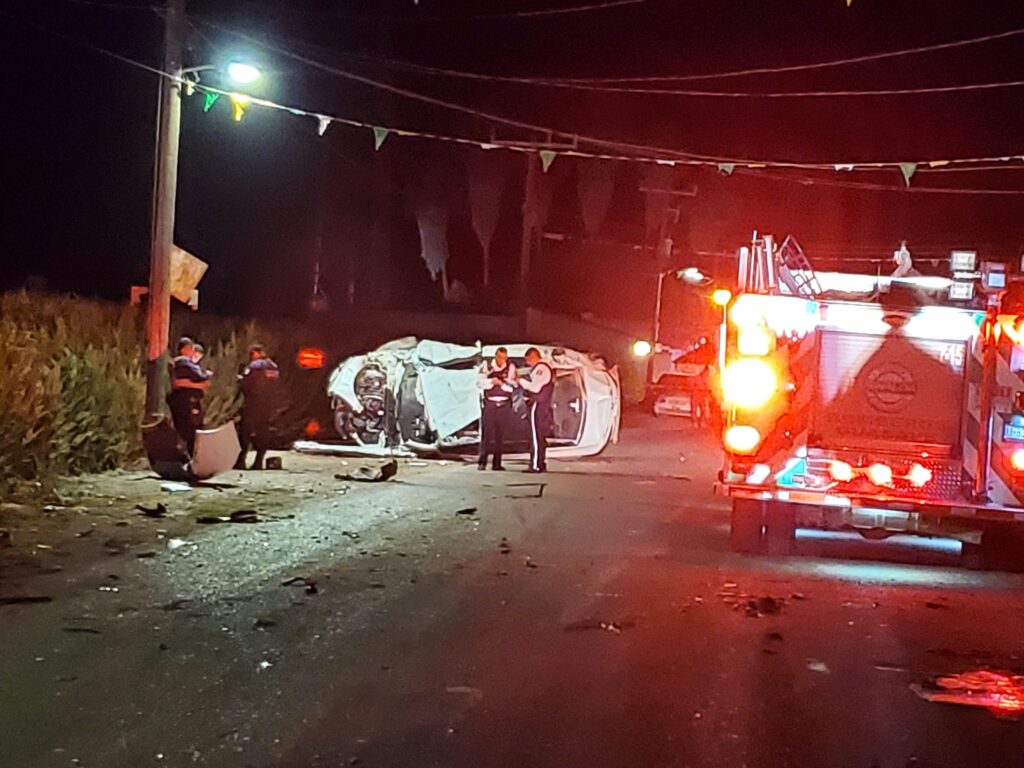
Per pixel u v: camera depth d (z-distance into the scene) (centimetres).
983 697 731
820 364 1170
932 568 1198
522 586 1012
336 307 4025
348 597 943
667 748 612
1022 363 1143
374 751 593
